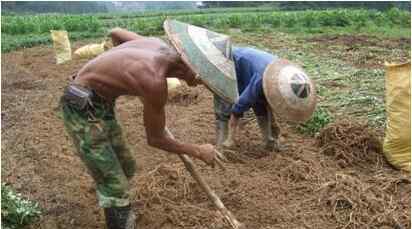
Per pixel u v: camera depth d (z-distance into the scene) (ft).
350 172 17.12
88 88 11.97
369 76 30.96
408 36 54.29
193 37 11.29
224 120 18.71
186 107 25.16
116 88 11.84
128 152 13.60
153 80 11.18
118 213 12.75
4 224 13.55
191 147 12.16
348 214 14.44
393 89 16.94
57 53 36.17
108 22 68.49
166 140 11.87
